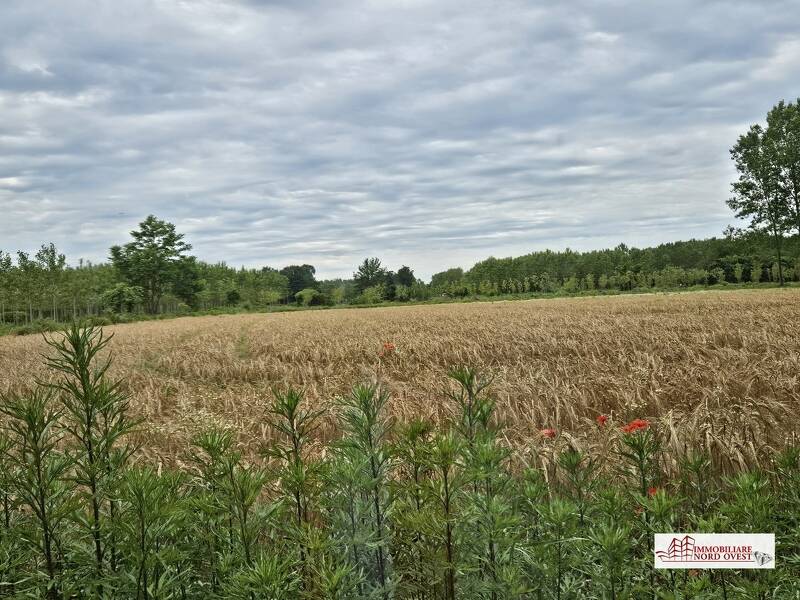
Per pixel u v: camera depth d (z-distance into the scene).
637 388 7.95
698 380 8.87
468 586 1.88
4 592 1.69
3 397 1.69
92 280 94.50
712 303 30.56
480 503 1.88
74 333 1.77
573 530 2.10
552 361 13.16
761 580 2.12
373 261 127.88
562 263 128.50
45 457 1.74
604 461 4.25
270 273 134.38
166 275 92.94
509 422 7.11
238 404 9.83
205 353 18.86
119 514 1.66
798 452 2.65
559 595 2.01
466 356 14.68
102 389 1.79
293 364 15.82
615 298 53.22
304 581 1.81
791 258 75.06
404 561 2.23
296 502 2.02
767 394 7.71
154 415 9.05
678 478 4.16
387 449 2.04
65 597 1.56
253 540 1.91
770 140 60.41
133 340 25.75
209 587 1.92
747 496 2.15
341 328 28.09
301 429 2.07
